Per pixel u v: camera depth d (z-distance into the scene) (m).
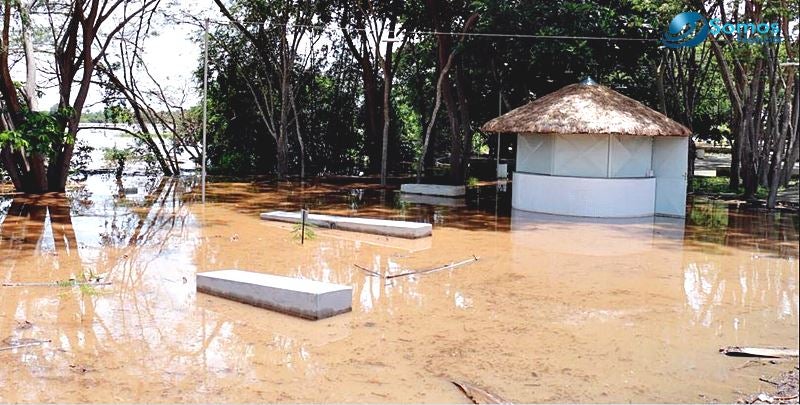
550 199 16.31
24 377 5.46
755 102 20.91
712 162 39.66
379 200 19.05
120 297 8.02
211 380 5.45
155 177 25.91
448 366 5.83
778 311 7.76
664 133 15.32
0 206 16.03
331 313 7.31
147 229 13.21
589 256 10.98
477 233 13.27
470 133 23.86
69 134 18.59
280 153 25.97
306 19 24.64
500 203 18.64
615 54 19.56
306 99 28.31
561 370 5.77
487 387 5.37
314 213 15.92
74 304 7.66
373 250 11.31
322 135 28.98
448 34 20.44
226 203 17.75
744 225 14.79
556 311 7.64
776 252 11.52
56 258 10.28
